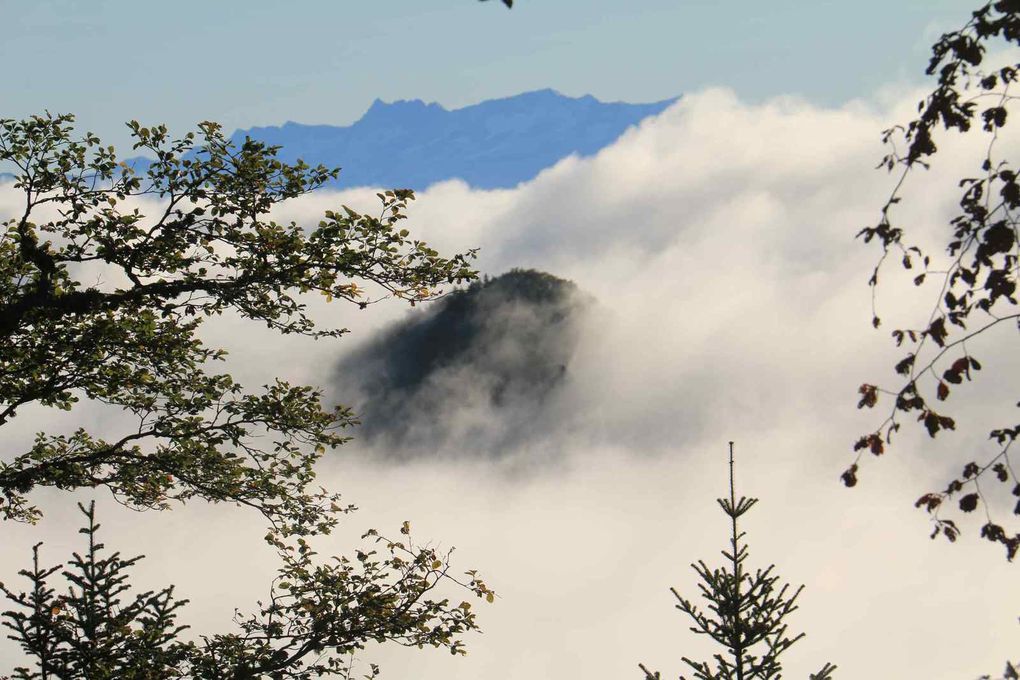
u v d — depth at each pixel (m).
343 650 24.86
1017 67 9.98
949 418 9.84
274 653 24.05
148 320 29.56
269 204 27.30
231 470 30.03
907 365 10.18
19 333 28.77
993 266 9.73
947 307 10.12
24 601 18.52
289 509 29.72
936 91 10.22
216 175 26.98
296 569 26.42
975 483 9.91
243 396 30.41
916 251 10.21
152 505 30.64
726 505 17.73
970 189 10.04
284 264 26.67
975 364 9.80
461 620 26.41
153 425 30.52
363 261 27.08
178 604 19.86
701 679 17.19
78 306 27.16
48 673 18.62
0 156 26.78
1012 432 9.89
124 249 27.09
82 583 18.92
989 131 10.02
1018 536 9.68
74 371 30.30
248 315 27.25
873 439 10.12
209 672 22.44
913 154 10.27
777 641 17.11
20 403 29.95
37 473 29.80
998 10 9.94
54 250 27.77
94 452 31.30
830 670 16.84
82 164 27.38
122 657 19.66
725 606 17.25
